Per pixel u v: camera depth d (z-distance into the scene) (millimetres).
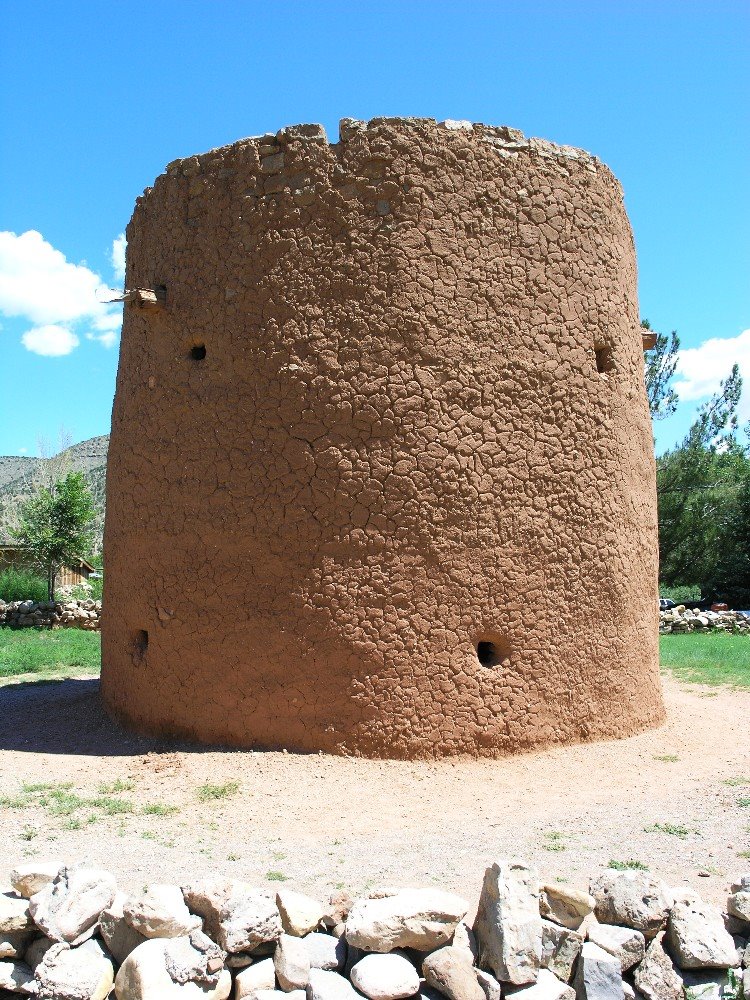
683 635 21375
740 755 8742
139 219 9336
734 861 5633
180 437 8477
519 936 3994
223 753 7805
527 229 8516
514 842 5922
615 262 9406
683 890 4516
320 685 7805
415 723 7797
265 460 8016
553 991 3973
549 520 8461
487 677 8047
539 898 4293
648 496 9961
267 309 8109
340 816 6492
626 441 9406
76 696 10828
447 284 8094
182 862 5434
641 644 9516
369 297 7973
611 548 9023
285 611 7879
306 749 7797
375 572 7820
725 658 16047
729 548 30234
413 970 3910
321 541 7859
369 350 7934
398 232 8008
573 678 8586
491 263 8297
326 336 7984
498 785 7379
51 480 29875
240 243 8289
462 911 4062
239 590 8031
